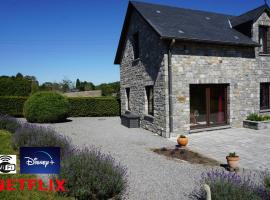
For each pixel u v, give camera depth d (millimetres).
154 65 12281
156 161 7895
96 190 4969
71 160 5379
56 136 8062
